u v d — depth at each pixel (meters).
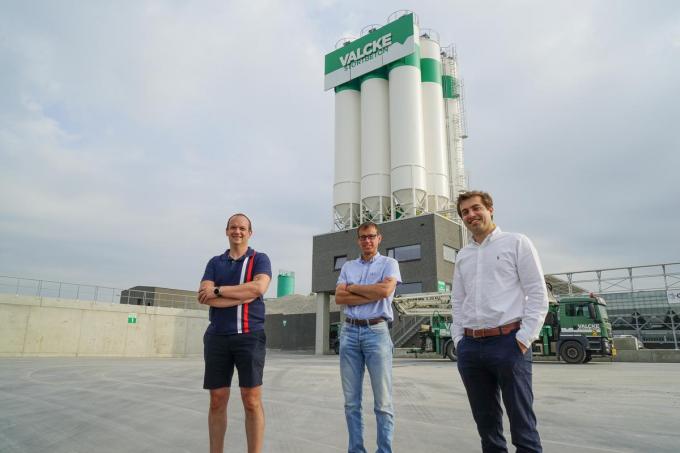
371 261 4.00
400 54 32.22
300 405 7.16
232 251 3.91
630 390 8.66
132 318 29.58
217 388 3.49
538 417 5.89
